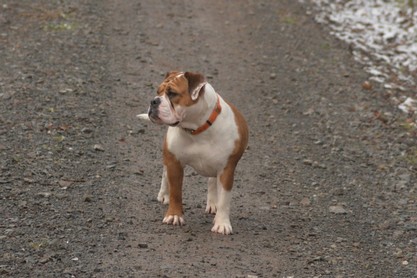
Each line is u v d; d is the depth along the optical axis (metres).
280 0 24.72
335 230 9.66
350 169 12.27
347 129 14.38
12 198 9.53
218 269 8.12
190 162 9.00
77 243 8.45
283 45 20.08
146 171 11.27
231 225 9.49
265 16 22.70
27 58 16.47
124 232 8.89
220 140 8.74
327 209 10.45
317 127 14.41
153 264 8.09
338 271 8.37
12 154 11.08
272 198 10.75
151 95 15.18
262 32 21.09
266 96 16.16
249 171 11.85
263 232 9.34
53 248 8.25
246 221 9.71
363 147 13.42
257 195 10.83
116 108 14.07
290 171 12.01
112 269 7.88
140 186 10.61
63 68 16.03
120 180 10.71
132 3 22.53
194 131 8.67
